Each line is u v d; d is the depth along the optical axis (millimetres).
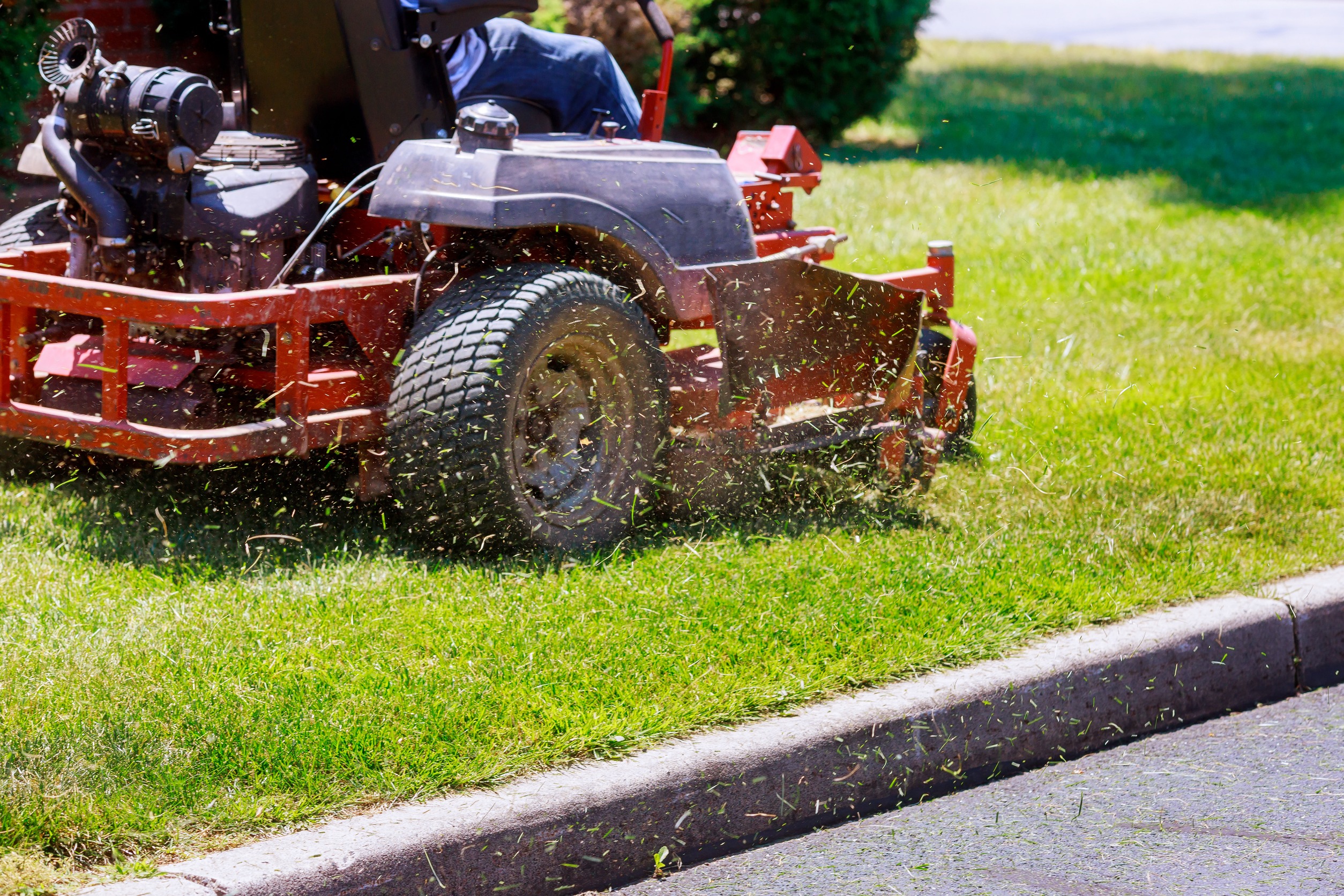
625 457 5363
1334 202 14414
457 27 5449
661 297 5461
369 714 3795
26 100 7855
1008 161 15969
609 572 4930
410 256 5574
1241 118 20344
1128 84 23969
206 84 4875
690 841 3723
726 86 16859
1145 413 7262
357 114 5523
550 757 3676
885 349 5766
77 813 3252
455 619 4469
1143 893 3521
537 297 4926
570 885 3537
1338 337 9141
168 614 4406
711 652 4281
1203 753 4430
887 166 15094
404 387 4898
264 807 3354
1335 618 5086
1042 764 4363
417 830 3332
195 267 5059
